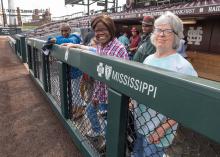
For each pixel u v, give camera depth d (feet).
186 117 2.86
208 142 5.70
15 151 7.65
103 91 5.91
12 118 10.29
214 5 14.75
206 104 2.56
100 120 6.18
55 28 61.36
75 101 8.03
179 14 18.21
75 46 7.42
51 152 7.57
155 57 5.11
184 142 5.28
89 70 5.63
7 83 16.93
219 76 16.69
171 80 3.05
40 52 12.88
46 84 12.32
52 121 9.92
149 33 8.66
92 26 6.29
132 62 4.16
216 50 18.26
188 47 21.30
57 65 9.54
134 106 4.50
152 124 4.27
